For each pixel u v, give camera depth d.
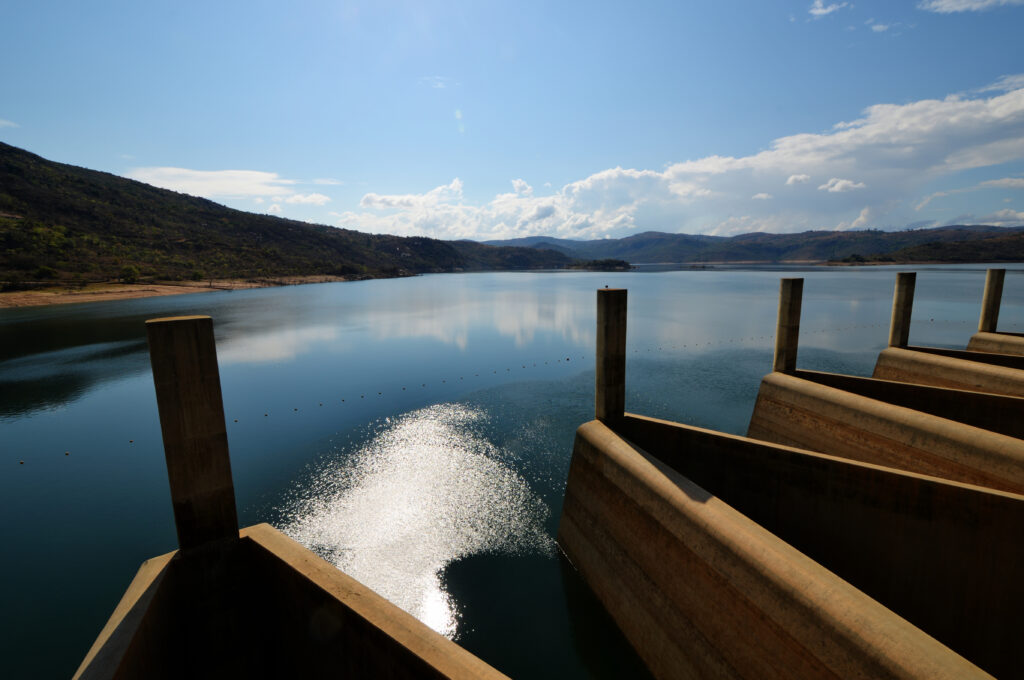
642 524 11.03
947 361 19.33
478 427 26.36
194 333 8.34
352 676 7.76
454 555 15.09
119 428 27.94
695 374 35.97
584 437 13.98
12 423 28.81
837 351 42.06
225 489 9.04
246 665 9.52
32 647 12.30
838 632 6.70
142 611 7.28
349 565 14.72
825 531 11.25
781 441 17.81
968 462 12.09
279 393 33.53
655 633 10.35
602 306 13.45
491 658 11.27
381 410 29.70
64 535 17.47
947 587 9.84
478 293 117.81
